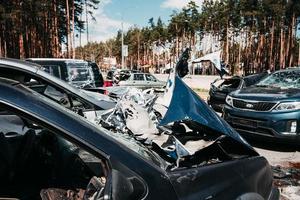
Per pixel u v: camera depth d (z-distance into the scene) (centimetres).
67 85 493
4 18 3394
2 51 3728
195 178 208
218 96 1310
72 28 4197
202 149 265
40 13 3731
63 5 4372
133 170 175
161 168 193
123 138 218
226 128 285
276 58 6372
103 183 182
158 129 347
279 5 5722
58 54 4172
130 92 630
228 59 6788
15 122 295
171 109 277
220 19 7062
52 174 220
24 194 205
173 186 189
